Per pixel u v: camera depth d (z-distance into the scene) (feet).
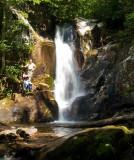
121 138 10.13
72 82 41.96
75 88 39.96
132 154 9.31
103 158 8.85
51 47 42.96
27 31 41.52
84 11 62.85
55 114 31.94
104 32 53.52
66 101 38.37
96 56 38.63
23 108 29.96
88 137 10.18
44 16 54.39
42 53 41.29
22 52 39.01
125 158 9.11
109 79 31.32
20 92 34.45
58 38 55.83
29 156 12.33
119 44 35.19
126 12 47.37
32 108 30.40
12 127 23.45
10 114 28.73
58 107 32.99
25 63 38.75
